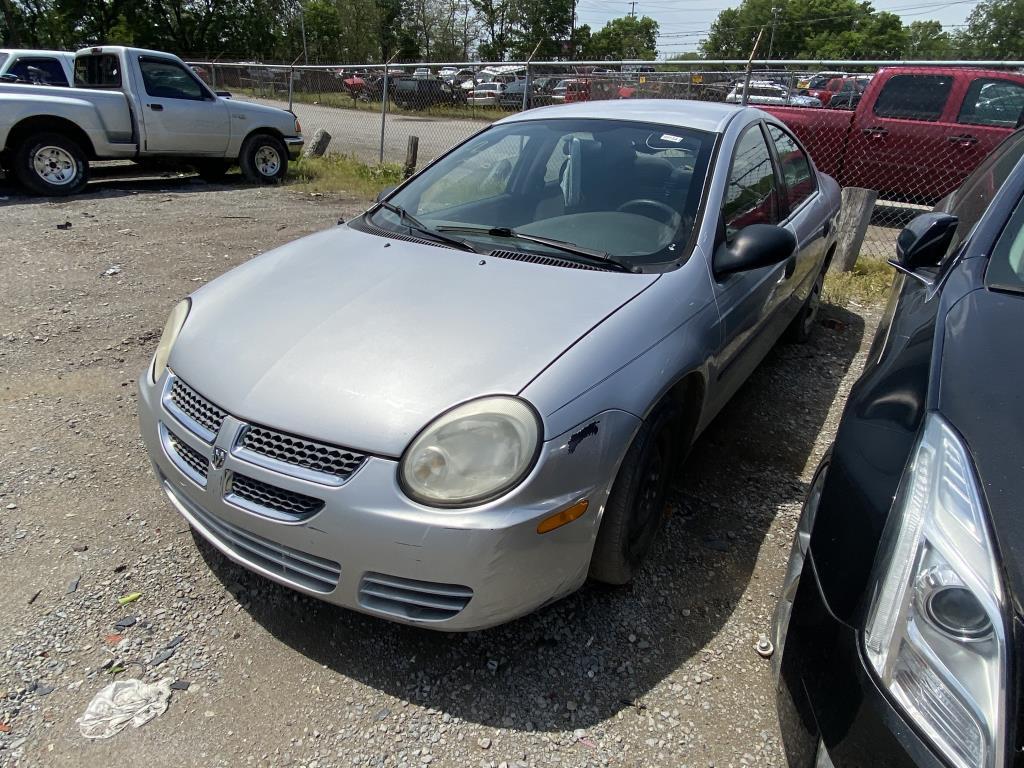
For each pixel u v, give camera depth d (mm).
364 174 11086
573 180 3068
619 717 1979
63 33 45188
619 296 2340
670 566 2576
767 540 2750
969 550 1324
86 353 4145
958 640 1270
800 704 1521
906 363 1862
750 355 3211
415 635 2225
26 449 3119
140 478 2951
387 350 2082
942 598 1311
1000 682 1205
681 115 3307
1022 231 2229
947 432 1525
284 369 2080
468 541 1786
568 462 1888
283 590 2377
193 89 9547
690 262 2596
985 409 1556
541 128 3385
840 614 1477
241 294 2535
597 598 2404
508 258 2627
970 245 2279
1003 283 2070
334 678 2066
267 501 1982
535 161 3223
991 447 1465
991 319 1883
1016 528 1320
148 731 1883
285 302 2408
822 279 4727
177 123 9367
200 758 1819
